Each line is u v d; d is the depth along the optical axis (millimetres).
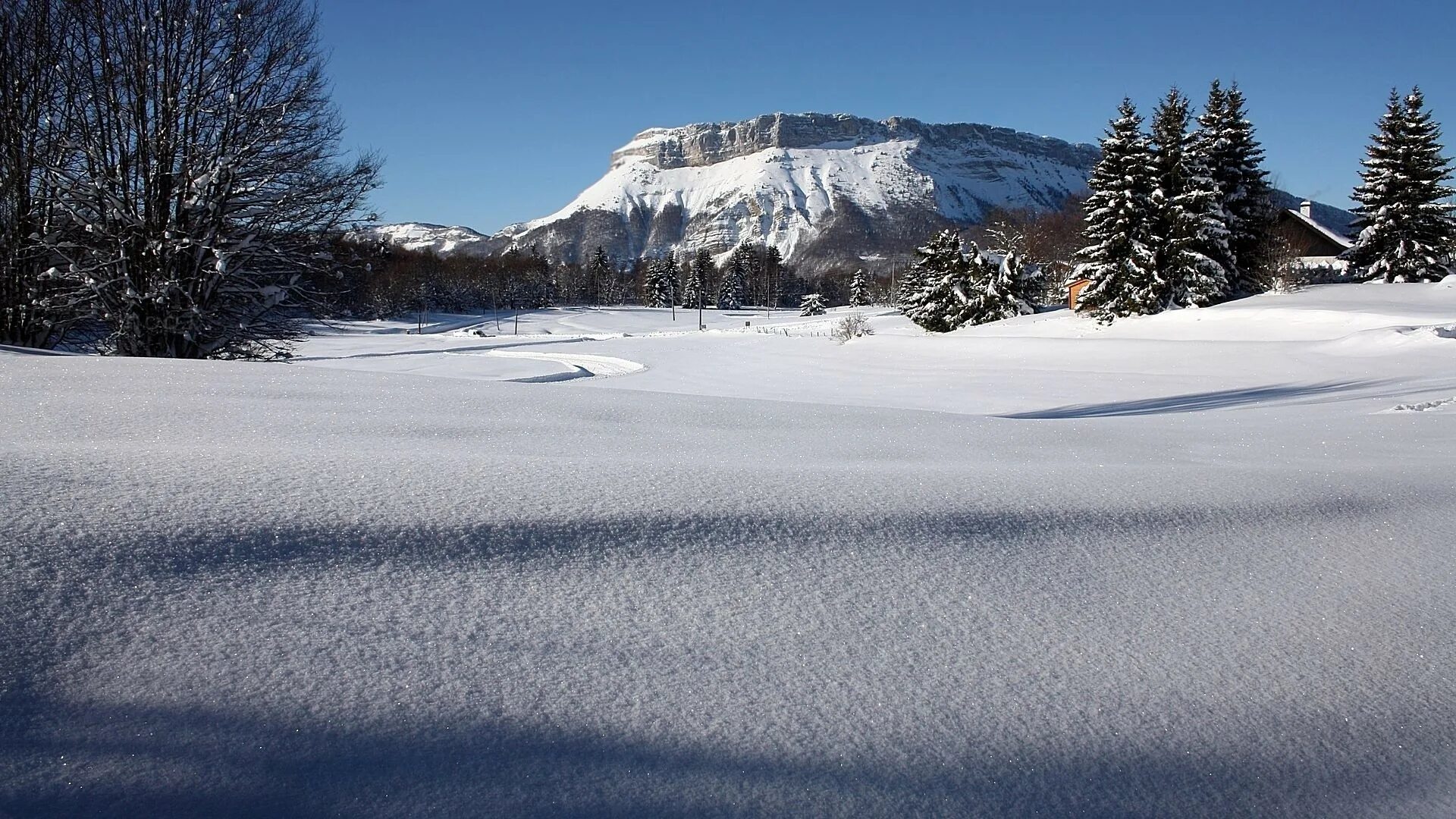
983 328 45531
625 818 1597
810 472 3793
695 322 104062
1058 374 25109
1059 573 2918
